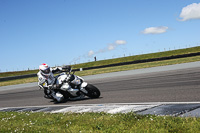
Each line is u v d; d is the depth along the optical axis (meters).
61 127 4.52
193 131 3.38
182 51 55.44
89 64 58.81
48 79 8.52
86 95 8.62
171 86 8.98
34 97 11.59
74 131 4.09
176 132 3.47
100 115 5.29
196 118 4.02
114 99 7.84
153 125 3.86
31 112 6.97
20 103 10.24
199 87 7.97
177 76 11.80
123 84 11.68
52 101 9.46
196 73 11.89
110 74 19.72
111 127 4.08
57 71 8.70
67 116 5.50
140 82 11.52
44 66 8.49
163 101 6.48
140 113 5.32
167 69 16.84
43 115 6.05
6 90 18.58
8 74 56.00
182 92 7.49
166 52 57.84
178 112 4.95
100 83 13.53
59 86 8.48
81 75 23.23
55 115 5.83
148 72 16.56
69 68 8.70
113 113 5.52
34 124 5.05
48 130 4.29
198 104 5.50
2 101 12.05
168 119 4.16
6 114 7.05
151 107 5.82
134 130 3.76
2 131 4.52
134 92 8.80
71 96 8.69
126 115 4.73
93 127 4.24
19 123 5.31
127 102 7.01
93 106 6.96
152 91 8.46
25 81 25.58
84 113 5.71
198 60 21.94
